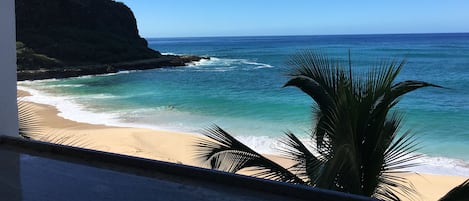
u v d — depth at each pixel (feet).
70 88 129.18
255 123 68.69
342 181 14.46
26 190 9.51
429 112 78.74
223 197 8.78
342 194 8.00
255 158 18.06
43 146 12.75
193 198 8.81
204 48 471.62
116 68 194.39
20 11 203.92
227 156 18.17
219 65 227.61
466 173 40.42
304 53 17.58
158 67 212.64
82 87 132.26
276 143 52.08
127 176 10.26
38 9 210.18
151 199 8.86
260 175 17.99
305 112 78.48
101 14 248.73
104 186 9.67
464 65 186.80
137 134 58.18
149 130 61.67
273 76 163.84
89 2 243.81
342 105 15.12
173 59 233.76
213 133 18.97
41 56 178.19
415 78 145.28
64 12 223.30
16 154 12.35
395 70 15.83
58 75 164.76
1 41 13.76
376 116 15.55
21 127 21.77
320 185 14.14
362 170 15.92
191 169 10.08
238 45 529.45
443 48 318.04
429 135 58.90
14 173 10.58
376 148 15.60
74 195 9.18
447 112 78.48
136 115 77.92
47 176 10.39
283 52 351.46
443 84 128.06
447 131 61.77
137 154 47.34
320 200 8.27
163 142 53.57
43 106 88.22
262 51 373.20
